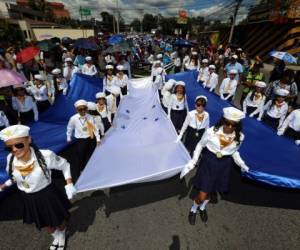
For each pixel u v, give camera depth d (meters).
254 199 3.67
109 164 3.27
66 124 4.79
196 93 6.92
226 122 2.48
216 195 3.72
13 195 3.46
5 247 2.73
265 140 4.12
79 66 9.62
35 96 5.52
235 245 2.83
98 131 3.83
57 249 2.65
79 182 2.94
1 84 4.01
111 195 3.65
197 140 4.08
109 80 6.85
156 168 3.19
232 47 17.92
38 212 2.27
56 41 12.95
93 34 32.50
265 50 18.22
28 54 7.44
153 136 4.12
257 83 4.99
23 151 1.93
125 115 5.30
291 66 15.15
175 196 3.68
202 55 17.23
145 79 9.23
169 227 3.07
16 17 34.38
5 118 4.07
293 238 2.96
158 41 32.97
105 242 2.81
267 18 17.72
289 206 3.54
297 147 3.80
